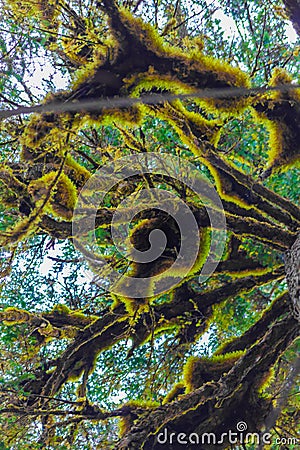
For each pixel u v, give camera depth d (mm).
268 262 6926
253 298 8227
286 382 6055
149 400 7320
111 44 5105
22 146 5801
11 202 6508
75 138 6832
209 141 6035
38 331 7531
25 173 6379
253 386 6074
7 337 7340
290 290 5438
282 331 5844
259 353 5828
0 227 6836
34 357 7645
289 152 6082
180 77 5227
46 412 6562
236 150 7426
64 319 7625
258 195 6133
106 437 7332
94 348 7562
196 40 5664
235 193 6156
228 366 6688
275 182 7484
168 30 6902
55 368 7535
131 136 6289
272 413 5945
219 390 5805
